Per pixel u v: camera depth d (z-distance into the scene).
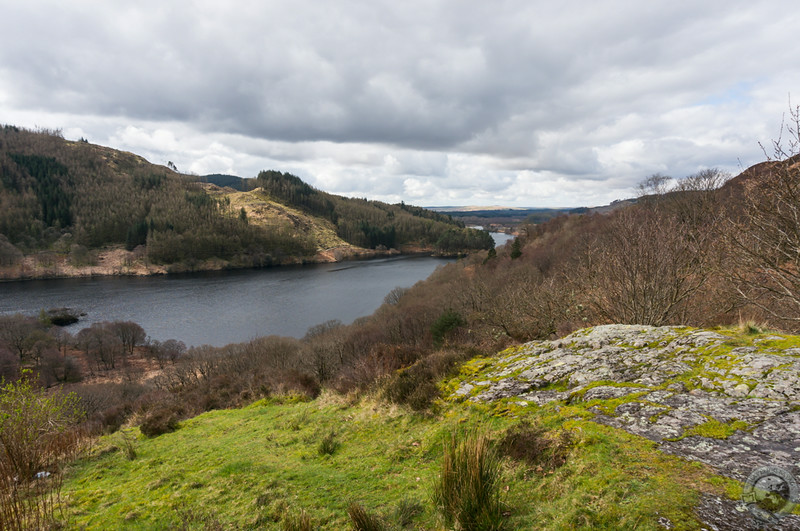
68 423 8.37
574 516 3.04
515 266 55.84
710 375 5.04
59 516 4.95
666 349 6.39
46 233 148.62
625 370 6.00
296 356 36.94
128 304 85.75
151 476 6.55
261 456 7.03
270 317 75.75
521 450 4.53
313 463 6.29
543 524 3.18
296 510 4.48
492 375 7.82
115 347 57.03
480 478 3.53
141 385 41.03
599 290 12.75
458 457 3.71
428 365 10.09
